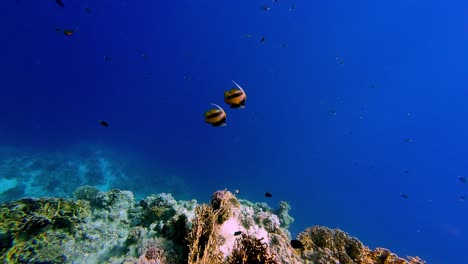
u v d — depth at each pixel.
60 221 5.93
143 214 7.34
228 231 5.55
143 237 5.71
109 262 5.09
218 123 3.85
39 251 5.04
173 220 5.71
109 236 6.24
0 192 13.45
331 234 6.49
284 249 5.63
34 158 18.97
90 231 6.12
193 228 4.78
